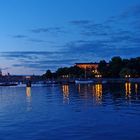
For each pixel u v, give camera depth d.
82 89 187.00
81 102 90.50
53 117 56.72
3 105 86.81
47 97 120.44
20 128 45.47
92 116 56.75
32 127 46.06
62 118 55.06
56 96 125.56
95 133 40.59
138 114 58.44
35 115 60.25
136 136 38.31
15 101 103.00
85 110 67.31
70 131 42.31
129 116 55.81
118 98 103.75
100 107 73.56
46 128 45.00
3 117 58.09
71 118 54.78
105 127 44.56
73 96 121.50
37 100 104.88
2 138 39.06
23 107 78.62
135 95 117.38
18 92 178.88
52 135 40.06
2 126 47.53
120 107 72.62
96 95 123.44
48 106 79.94
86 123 48.56
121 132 40.78
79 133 40.84
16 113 64.44
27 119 54.72
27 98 118.38
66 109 70.56
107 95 121.31
